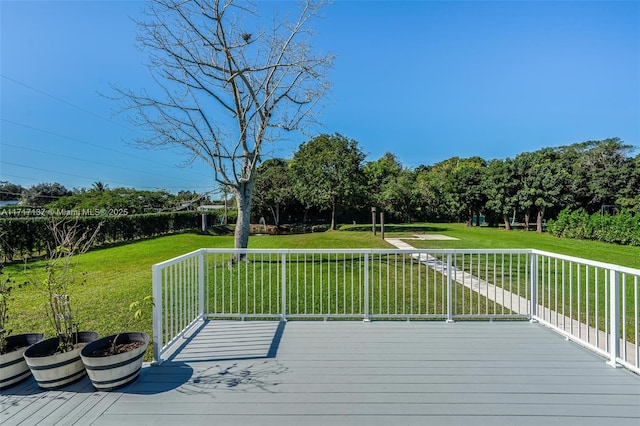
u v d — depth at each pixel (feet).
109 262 30.94
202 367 9.30
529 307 13.92
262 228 79.05
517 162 69.67
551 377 8.63
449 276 13.26
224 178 27.78
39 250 34.88
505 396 7.72
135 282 21.66
